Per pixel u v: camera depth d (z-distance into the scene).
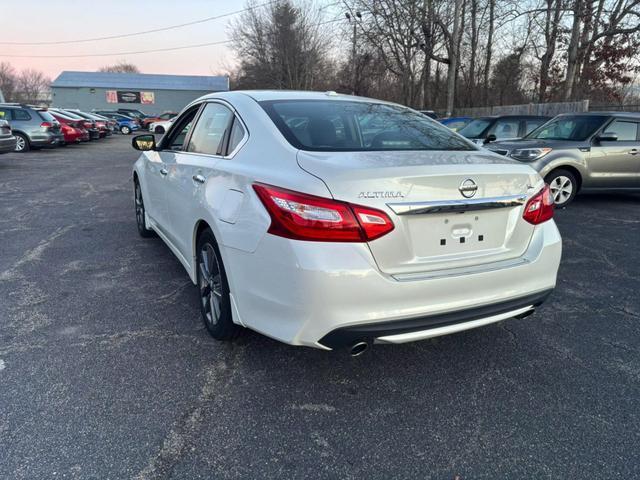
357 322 2.26
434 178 2.35
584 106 17.70
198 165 3.30
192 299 3.89
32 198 8.27
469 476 2.09
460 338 3.35
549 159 7.80
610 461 2.18
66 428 2.31
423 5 25.36
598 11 20.94
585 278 4.61
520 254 2.72
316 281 2.21
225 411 2.48
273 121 2.89
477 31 27.80
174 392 2.63
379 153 2.61
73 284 4.18
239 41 56.84
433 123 3.50
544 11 21.64
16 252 5.08
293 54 51.91
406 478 2.07
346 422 2.43
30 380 2.70
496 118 12.09
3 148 12.04
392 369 2.93
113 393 2.60
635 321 3.66
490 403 2.61
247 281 2.54
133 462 2.11
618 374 2.91
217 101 3.58
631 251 5.51
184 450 2.20
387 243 2.28
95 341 3.17
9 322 3.43
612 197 9.30
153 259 4.90
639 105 18.09
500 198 2.56
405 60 29.42
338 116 3.12
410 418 2.47
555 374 2.91
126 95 65.69
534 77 24.44
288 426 2.38
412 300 2.33
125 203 7.91
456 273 2.45
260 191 2.45
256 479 2.04
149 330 3.34
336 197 2.22
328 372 2.87
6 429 2.29
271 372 2.85
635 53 20.80
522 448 2.26
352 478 2.07
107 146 21.39
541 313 3.80
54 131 17.38
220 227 2.72
